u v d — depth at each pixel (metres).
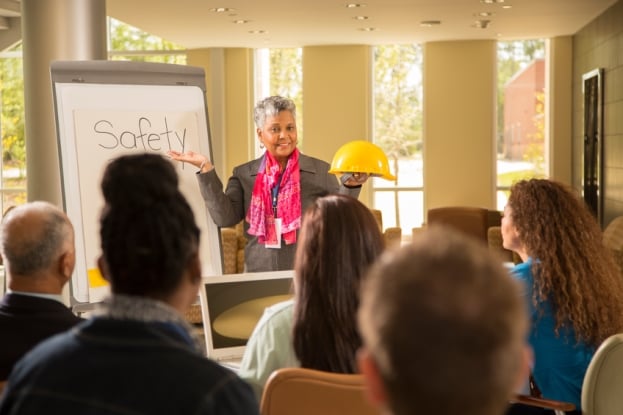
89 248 3.26
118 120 3.41
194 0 8.47
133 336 1.19
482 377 0.72
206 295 2.60
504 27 10.63
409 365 0.73
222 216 3.35
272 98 3.35
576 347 2.56
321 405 1.64
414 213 12.38
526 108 11.96
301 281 1.88
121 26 12.60
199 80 3.62
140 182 1.26
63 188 3.29
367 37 11.44
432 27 10.56
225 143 12.52
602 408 2.28
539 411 2.59
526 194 2.62
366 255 1.85
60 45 5.12
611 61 9.02
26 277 1.93
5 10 10.27
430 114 11.99
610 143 9.14
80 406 1.15
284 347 2.00
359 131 12.19
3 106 12.15
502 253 8.54
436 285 0.74
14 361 1.89
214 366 1.19
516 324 0.75
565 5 8.99
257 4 8.76
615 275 2.60
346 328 1.85
